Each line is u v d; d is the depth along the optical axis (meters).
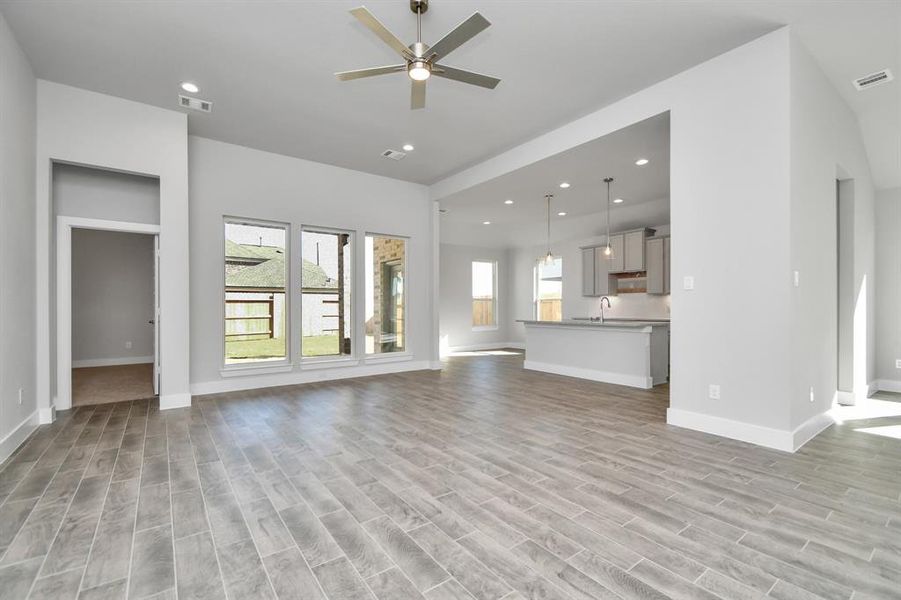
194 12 2.87
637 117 3.93
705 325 3.44
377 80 3.74
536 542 1.88
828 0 2.70
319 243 6.04
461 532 1.97
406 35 3.11
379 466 2.77
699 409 3.50
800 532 1.96
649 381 5.37
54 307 4.14
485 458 2.90
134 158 4.11
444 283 9.88
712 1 2.74
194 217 4.96
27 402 3.44
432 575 1.66
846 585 1.59
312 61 3.46
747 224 3.18
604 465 2.77
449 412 4.16
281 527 2.02
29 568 1.70
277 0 2.75
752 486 2.44
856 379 4.41
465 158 5.76
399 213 6.73
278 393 5.06
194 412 4.15
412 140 5.11
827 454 2.92
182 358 4.36
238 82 3.78
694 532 1.96
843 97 3.88
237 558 1.77
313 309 5.97
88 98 3.92
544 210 8.02
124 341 7.40
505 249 10.91
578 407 4.36
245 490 2.42
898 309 5.06
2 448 2.87
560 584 1.60
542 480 2.54
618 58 3.39
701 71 3.46
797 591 1.56
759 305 3.13
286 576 1.65
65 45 3.25
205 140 5.05
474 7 2.79
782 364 3.02
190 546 1.86
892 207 5.10
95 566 1.72
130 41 3.20
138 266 7.50
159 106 4.22
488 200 7.16
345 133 4.88
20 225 3.32
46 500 2.29
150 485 2.48
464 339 10.23
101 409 4.26
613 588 1.57
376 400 4.70
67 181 4.13
